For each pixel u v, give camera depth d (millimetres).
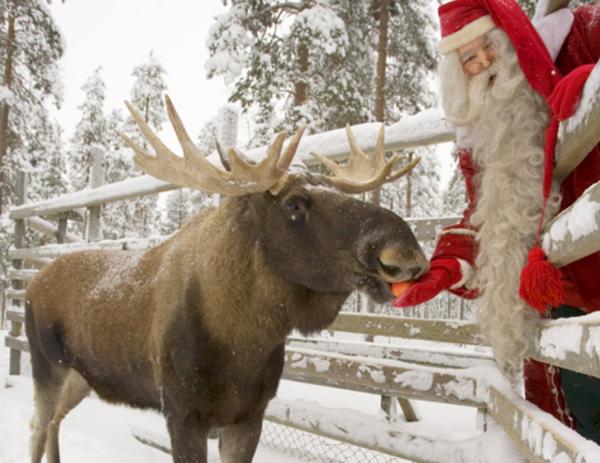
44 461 3777
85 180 28672
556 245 1453
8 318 6820
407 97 16219
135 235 29625
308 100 13758
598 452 919
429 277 1918
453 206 20531
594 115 1168
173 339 2549
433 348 3467
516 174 1835
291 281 2369
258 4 14273
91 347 3203
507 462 1977
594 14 1846
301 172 2432
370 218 2104
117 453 3879
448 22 2078
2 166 18531
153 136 2406
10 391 5891
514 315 1749
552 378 1886
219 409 2492
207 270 2492
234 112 4758
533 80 1763
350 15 15109
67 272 3629
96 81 29266
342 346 3910
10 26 19500
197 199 19797
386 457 3385
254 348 2451
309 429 3322
